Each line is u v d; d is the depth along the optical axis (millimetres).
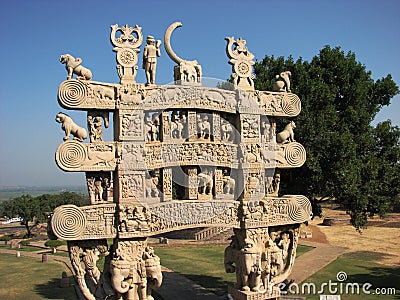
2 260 24109
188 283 15734
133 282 9742
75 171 9367
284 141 12289
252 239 11398
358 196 16828
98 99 9695
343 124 18078
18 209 47500
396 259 20797
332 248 24281
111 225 9648
